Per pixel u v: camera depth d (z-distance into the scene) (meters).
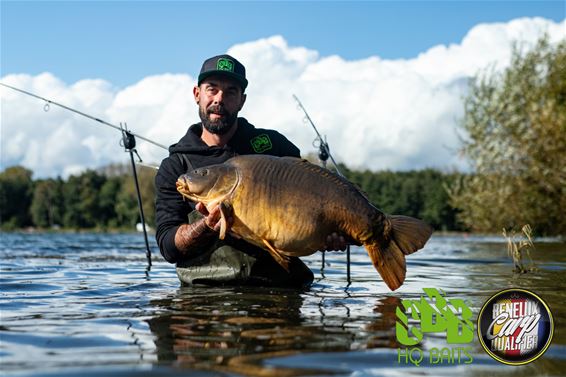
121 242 19.34
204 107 5.34
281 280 5.11
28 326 3.34
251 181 4.19
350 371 2.47
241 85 5.39
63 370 2.47
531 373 2.50
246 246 5.10
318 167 4.25
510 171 19.42
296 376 2.39
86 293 4.73
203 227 4.69
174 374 2.40
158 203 5.27
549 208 18.92
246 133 5.55
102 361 2.60
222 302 4.18
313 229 4.14
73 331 3.20
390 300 4.30
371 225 4.19
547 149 18.61
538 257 9.48
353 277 6.20
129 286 5.21
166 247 4.99
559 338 3.05
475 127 19.67
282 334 3.10
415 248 4.20
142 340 2.99
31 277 6.16
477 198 19.55
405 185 73.19
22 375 2.40
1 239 23.42
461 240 21.17
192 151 5.32
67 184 86.44
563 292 4.81
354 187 4.26
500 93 19.66
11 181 88.75
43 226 85.00
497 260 9.16
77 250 12.91
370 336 3.06
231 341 2.94
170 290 4.89
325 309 3.87
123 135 7.44
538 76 19.91
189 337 3.04
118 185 85.62
